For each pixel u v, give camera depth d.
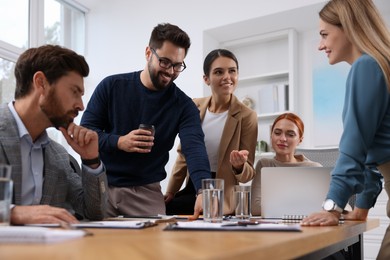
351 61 1.46
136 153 1.98
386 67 1.29
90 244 0.68
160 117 2.06
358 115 1.29
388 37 1.36
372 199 1.55
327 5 1.48
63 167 1.55
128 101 2.05
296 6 3.84
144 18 4.88
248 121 2.57
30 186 1.44
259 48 4.54
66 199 1.58
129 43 4.96
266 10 4.01
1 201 0.85
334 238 0.99
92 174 1.46
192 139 2.00
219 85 2.58
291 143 2.49
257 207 2.25
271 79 4.44
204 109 2.67
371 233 3.25
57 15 5.04
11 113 1.42
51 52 1.43
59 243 0.68
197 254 0.55
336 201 1.24
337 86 4.00
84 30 5.30
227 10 4.27
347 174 1.26
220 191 1.25
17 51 4.39
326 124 4.02
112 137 1.89
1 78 4.26
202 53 4.40
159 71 1.99
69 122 1.48
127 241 0.73
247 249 0.60
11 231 0.71
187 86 4.45
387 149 1.31
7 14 4.38
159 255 0.55
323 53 4.11
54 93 1.43
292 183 1.63
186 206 2.71
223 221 1.29
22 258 0.52
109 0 5.17
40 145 1.49
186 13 4.55
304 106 4.20
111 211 1.96
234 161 2.21
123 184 1.97
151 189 2.04
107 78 2.09
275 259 0.68
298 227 0.98
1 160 1.34
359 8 1.38
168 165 4.37
